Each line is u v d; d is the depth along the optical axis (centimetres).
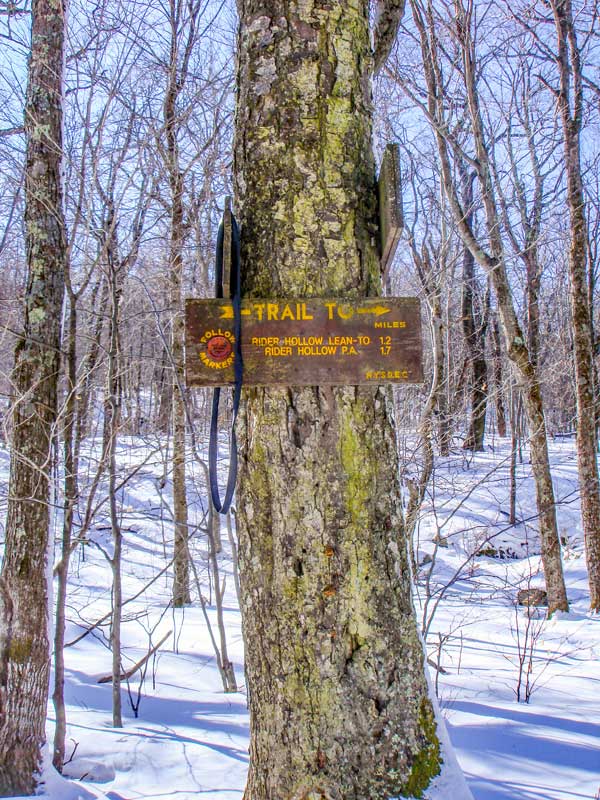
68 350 473
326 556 200
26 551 378
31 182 411
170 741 420
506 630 751
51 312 408
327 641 198
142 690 558
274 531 203
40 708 372
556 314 1823
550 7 912
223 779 354
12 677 366
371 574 203
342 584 200
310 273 204
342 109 212
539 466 889
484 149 852
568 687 507
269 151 209
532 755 347
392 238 200
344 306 201
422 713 207
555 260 1609
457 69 893
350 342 201
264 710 204
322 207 206
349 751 196
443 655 630
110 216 509
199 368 199
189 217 691
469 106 847
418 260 931
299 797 194
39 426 395
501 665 592
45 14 417
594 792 299
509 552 1185
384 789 195
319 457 202
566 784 309
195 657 655
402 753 199
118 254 553
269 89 211
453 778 203
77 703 525
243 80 218
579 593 974
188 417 523
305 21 212
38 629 376
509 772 325
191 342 200
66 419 446
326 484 202
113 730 449
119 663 474
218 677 598
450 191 815
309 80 210
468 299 1441
